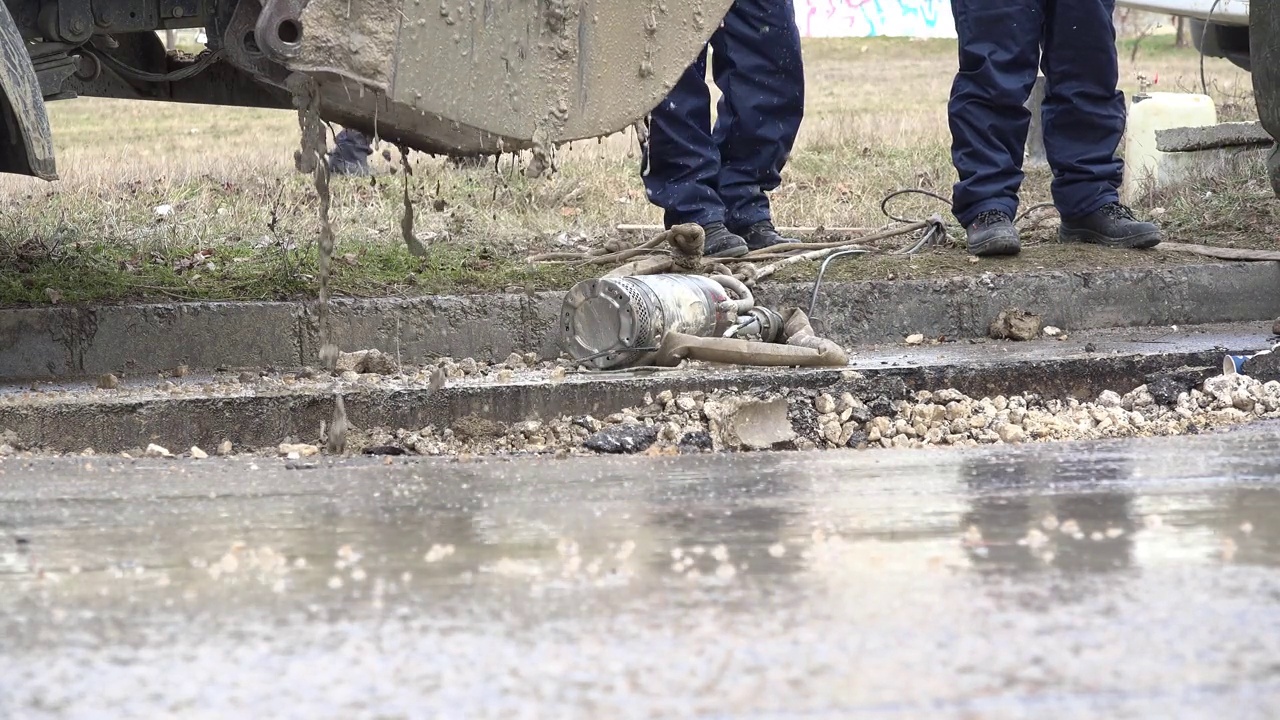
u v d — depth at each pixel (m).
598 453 11.40
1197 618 5.37
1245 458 9.27
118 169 26.28
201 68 13.84
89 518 7.62
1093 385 13.64
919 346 15.17
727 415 11.87
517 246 18.48
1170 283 16.42
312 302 14.17
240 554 6.68
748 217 17.56
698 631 5.29
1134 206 22.27
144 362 13.73
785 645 5.11
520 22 10.98
